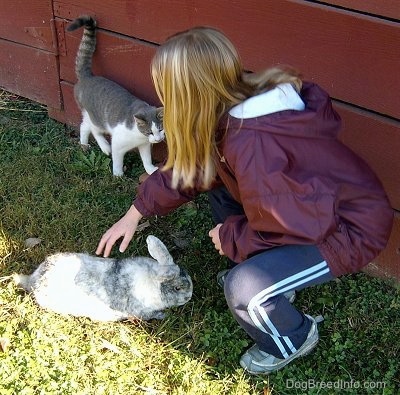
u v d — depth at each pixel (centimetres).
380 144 237
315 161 188
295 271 197
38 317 241
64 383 217
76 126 359
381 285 257
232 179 206
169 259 236
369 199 196
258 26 251
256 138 183
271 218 186
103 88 319
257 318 204
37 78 361
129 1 294
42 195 304
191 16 273
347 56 230
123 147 318
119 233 244
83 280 238
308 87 199
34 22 341
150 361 228
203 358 227
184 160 202
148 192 237
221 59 188
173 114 194
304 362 227
